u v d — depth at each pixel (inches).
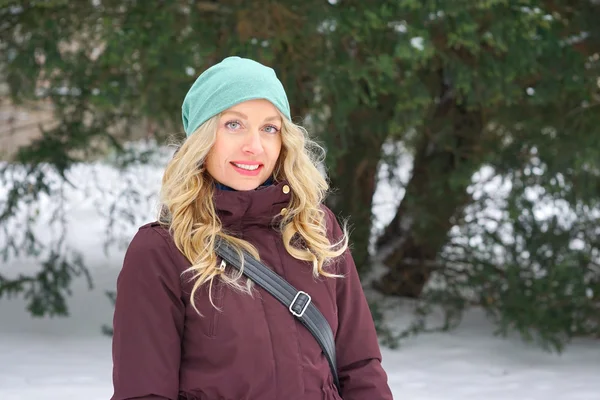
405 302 297.0
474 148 263.6
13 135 292.5
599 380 219.0
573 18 235.3
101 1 215.9
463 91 236.1
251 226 73.2
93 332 255.1
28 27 222.2
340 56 207.0
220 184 74.0
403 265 296.0
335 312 74.1
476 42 206.5
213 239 69.6
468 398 201.9
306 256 72.8
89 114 265.0
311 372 69.5
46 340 243.0
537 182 248.2
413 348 251.9
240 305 68.7
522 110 244.2
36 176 247.8
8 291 249.6
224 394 67.6
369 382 75.6
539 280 245.9
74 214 447.8
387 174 287.1
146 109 220.1
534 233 253.6
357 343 76.8
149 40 198.8
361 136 259.6
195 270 68.9
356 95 212.1
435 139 262.4
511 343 259.1
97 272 339.3
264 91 71.0
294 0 199.9
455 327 272.1
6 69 228.1
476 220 273.0
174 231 70.4
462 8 193.3
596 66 227.8
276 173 77.6
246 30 201.9
